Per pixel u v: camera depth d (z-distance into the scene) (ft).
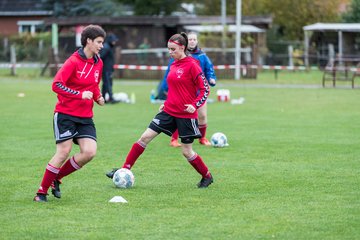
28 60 290.35
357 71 202.90
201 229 50.70
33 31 388.16
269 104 155.22
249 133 105.81
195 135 65.67
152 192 63.82
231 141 97.30
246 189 65.05
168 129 66.74
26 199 60.70
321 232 49.85
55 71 251.60
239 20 243.40
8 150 88.74
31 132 106.22
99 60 59.93
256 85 216.54
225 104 156.35
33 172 73.77
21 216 54.60
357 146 92.38
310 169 75.56
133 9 359.05
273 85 216.54
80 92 58.23
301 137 101.24
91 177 71.15
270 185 66.95
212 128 112.27
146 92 189.26
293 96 175.94
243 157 83.82
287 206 57.98
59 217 54.29
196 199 60.75
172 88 66.08
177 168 76.28
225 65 252.01
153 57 249.14
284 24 352.90
